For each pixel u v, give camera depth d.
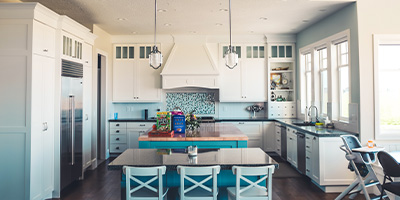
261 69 7.02
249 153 3.11
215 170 2.49
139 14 5.04
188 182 2.99
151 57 3.87
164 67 6.75
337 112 4.97
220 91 6.99
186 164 2.59
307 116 6.14
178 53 6.82
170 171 2.98
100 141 6.54
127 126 6.74
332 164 4.23
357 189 3.80
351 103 4.37
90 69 5.35
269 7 4.62
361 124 4.16
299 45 6.68
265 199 2.57
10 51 3.58
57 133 4.11
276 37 6.89
